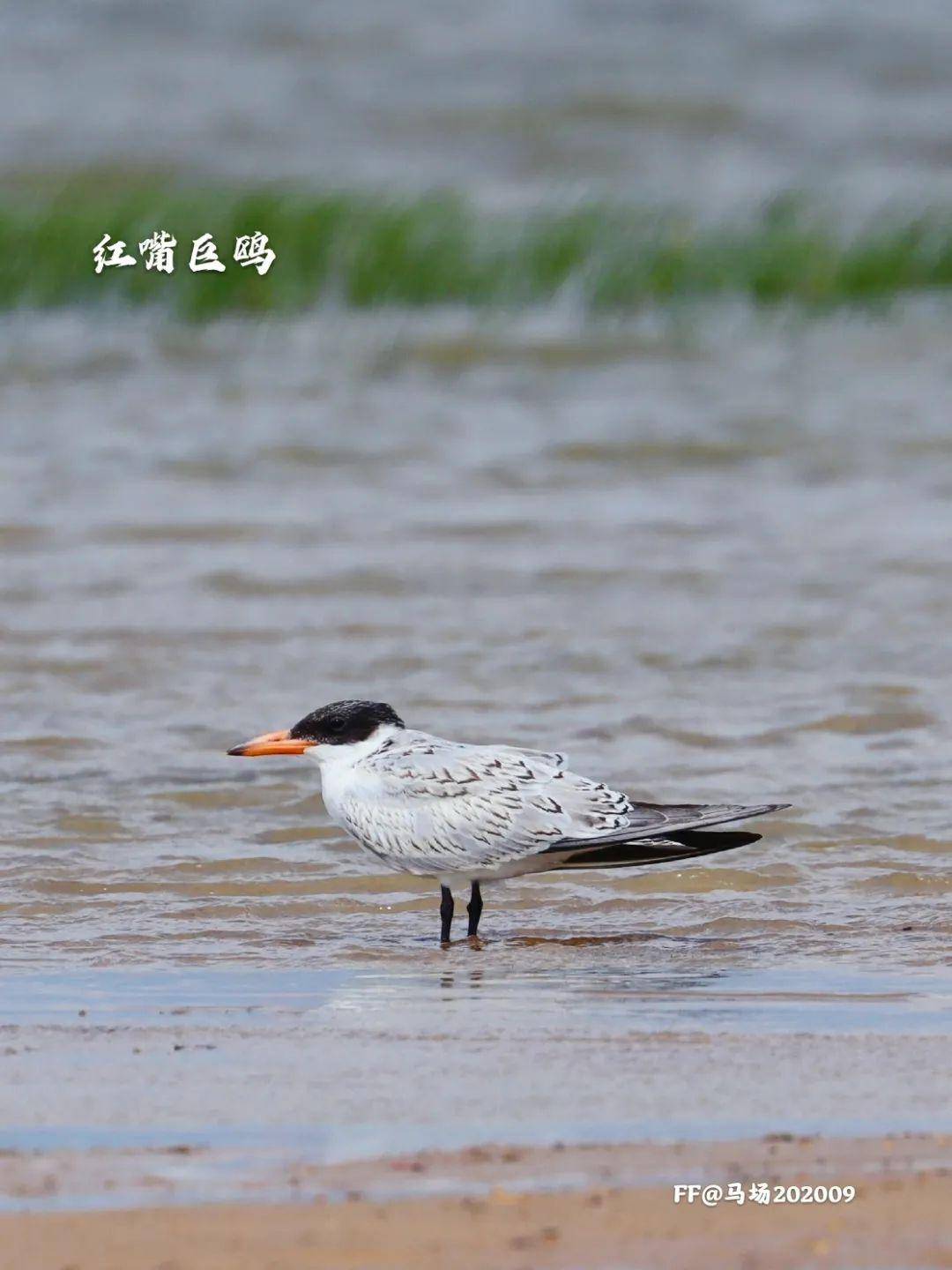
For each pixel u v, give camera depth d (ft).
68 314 114.83
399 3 219.41
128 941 32.60
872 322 114.11
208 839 38.63
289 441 80.53
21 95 182.39
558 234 121.70
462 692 48.08
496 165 165.99
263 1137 22.13
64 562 60.75
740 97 188.44
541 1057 25.34
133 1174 20.93
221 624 53.88
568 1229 19.33
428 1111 23.07
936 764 42.83
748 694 47.91
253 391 92.79
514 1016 27.58
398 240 119.03
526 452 79.00
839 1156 21.47
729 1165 21.20
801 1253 18.80
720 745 44.14
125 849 37.91
